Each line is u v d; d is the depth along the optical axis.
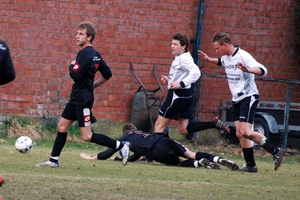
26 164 35.88
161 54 59.78
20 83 57.84
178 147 40.03
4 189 27.06
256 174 38.91
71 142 56.00
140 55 59.53
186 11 59.91
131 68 59.22
